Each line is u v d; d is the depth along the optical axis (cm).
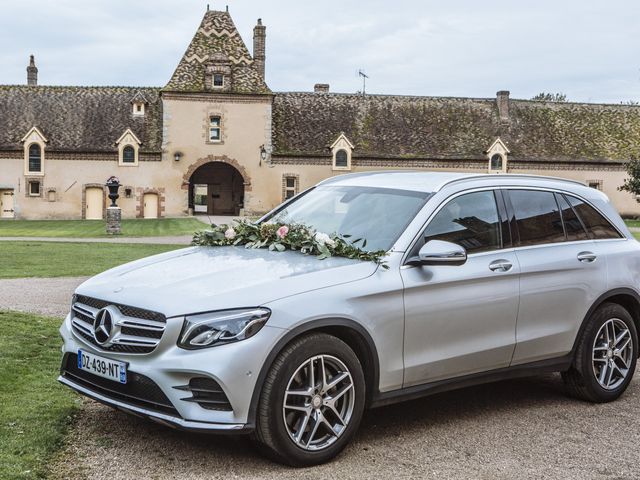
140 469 373
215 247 493
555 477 386
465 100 5262
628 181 4822
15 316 786
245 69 4741
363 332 407
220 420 362
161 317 372
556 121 5206
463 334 457
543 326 502
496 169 4853
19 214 4494
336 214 500
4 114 4656
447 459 408
